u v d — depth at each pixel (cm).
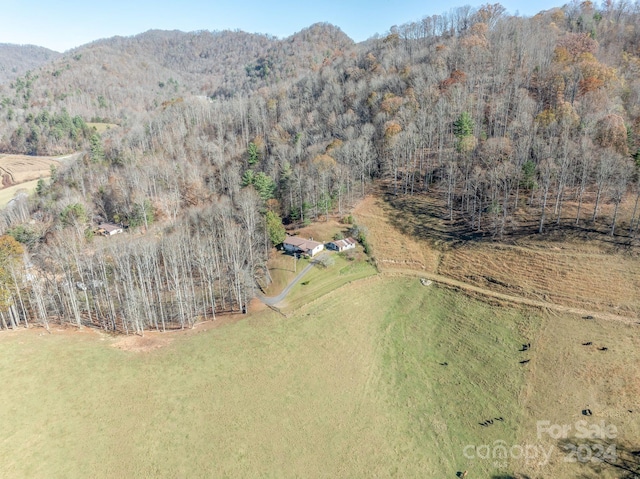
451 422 6366
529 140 12256
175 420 6544
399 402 6831
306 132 17875
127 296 9294
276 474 5653
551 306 8238
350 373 7506
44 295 9981
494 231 10894
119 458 5912
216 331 8888
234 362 7838
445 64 18750
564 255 9306
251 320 9194
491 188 11938
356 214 13250
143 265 10138
